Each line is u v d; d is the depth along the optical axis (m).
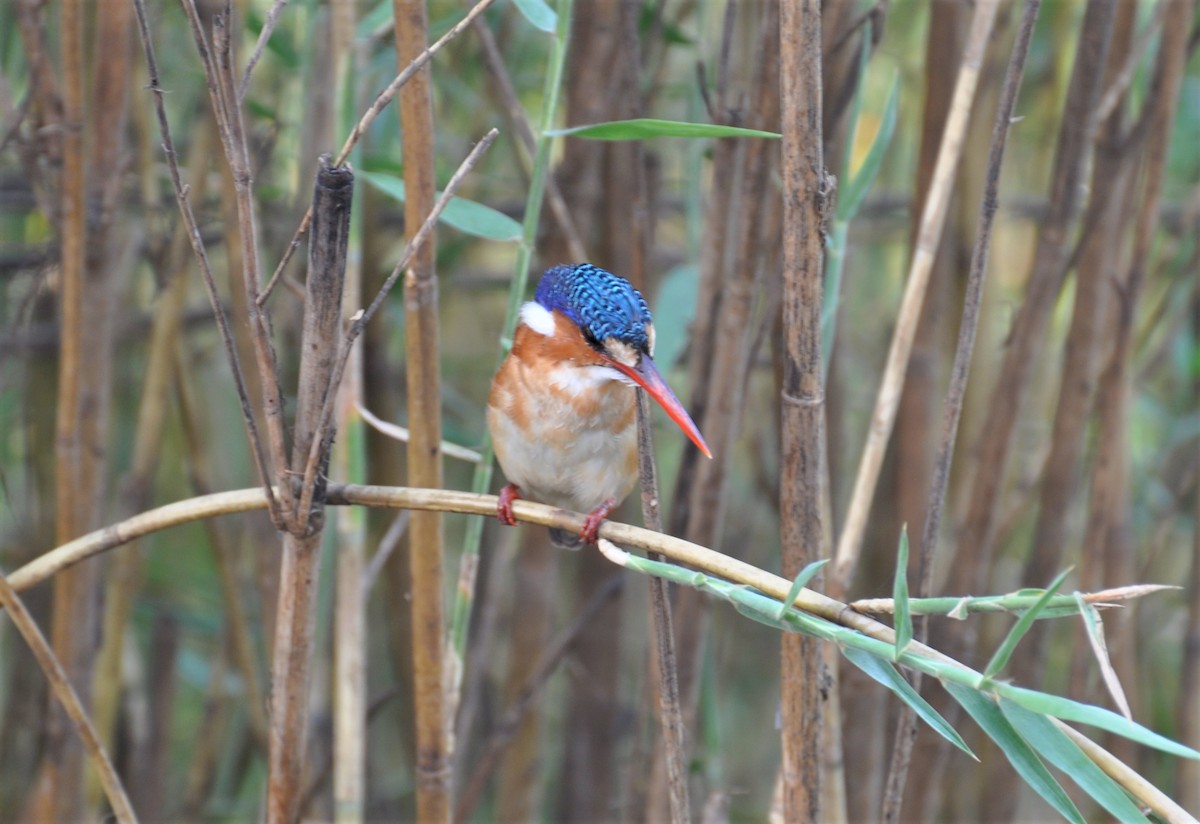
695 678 7.38
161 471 12.04
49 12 8.98
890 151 12.29
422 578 6.04
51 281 9.00
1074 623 8.73
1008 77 5.11
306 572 5.13
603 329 6.55
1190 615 8.79
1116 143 7.63
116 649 8.79
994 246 8.58
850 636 4.37
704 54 8.45
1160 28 8.00
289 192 9.55
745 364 6.71
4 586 5.52
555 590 9.88
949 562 8.03
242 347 8.29
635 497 10.72
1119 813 4.14
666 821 7.47
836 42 6.41
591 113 8.55
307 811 9.45
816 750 5.19
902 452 8.37
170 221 8.32
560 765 11.52
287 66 8.54
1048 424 10.51
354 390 6.66
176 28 9.91
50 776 7.79
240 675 10.95
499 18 8.91
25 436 9.85
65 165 6.45
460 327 13.58
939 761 8.57
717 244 6.88
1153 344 11.70
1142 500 10.69
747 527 11.43
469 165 4.51
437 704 6.21
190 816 10.38
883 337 10.93
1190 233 10.30
